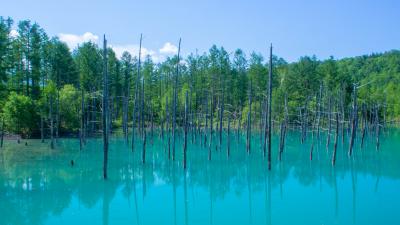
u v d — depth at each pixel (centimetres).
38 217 1994
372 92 8562
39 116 5616
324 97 6919
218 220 1956
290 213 2066
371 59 13075
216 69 7988
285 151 4694
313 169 3434
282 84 7819
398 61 12081
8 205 2197
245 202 2330
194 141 5794
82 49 7450
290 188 2711
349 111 6228
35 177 2922
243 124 7275
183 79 8188
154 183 2859
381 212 2058
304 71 8219
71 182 2791
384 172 3266
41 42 6475
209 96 7012
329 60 8594
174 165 3597
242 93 7956
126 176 3058
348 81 8125
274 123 7375
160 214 2073
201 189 2697
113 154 4216
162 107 7250
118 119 7581
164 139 6022
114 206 2230
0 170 3158
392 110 8306
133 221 1941
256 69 8250
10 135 5531
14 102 5375
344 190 2605
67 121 5903
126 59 8156
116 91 7556
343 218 1947
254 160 3941
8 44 5544
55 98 5744
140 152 4438
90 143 5144
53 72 6838
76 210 2141
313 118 6956
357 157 4150
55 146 4722
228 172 3309
